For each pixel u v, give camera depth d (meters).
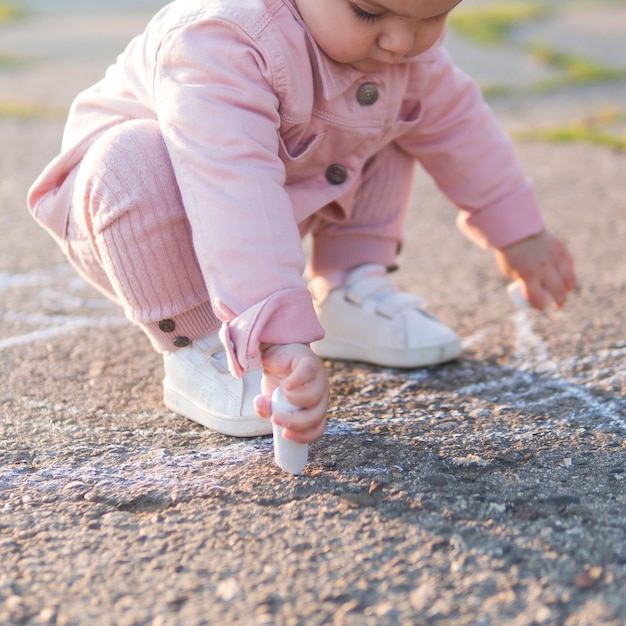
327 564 1.17
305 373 1.29
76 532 1.27
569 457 1.47
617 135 4.19
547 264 1.92
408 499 1.33
